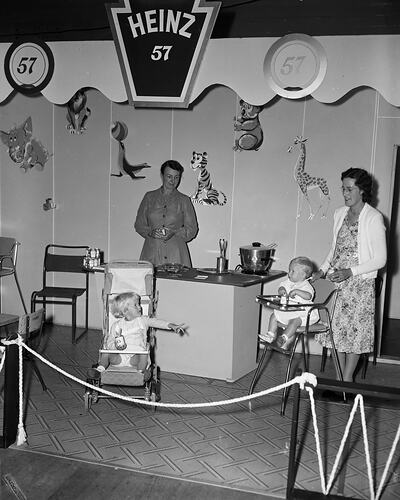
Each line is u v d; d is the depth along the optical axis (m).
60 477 3.60
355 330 4.93
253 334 5.83
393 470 3.83
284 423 4.55
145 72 5.41
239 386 5.41
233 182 6.94
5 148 7.61
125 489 3.49
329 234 6.69
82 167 7.40
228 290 5.34
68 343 6.75
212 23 5.16
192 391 5.22
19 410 4.07
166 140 7.11
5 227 7.71
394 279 8.82
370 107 6.45
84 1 6.86
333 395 5.17
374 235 4.82
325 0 6.19
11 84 5.89
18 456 3.86
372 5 6.07
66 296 6.78
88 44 5.71
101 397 4.77
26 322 4.62
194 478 3.64
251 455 3.99
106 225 7.40
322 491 3.48
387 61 4.99
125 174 7.27
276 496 3.46
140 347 4.82
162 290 5.55
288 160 6.75
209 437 4.27
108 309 4.98
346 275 4.76
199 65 5.30
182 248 6.65
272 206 6.85
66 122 7.39
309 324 4.95
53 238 7.58
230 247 7.02
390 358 6.53
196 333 5.53
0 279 7.78
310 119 6.64
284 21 6.35
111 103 7.22
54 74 5.83
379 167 6.49
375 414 4.79
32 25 7.05
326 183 6.66
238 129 6.84
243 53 5.30
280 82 5.20
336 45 5.08
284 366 6.15
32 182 7.58
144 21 5.30
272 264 6.90
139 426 4.42
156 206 6.64
